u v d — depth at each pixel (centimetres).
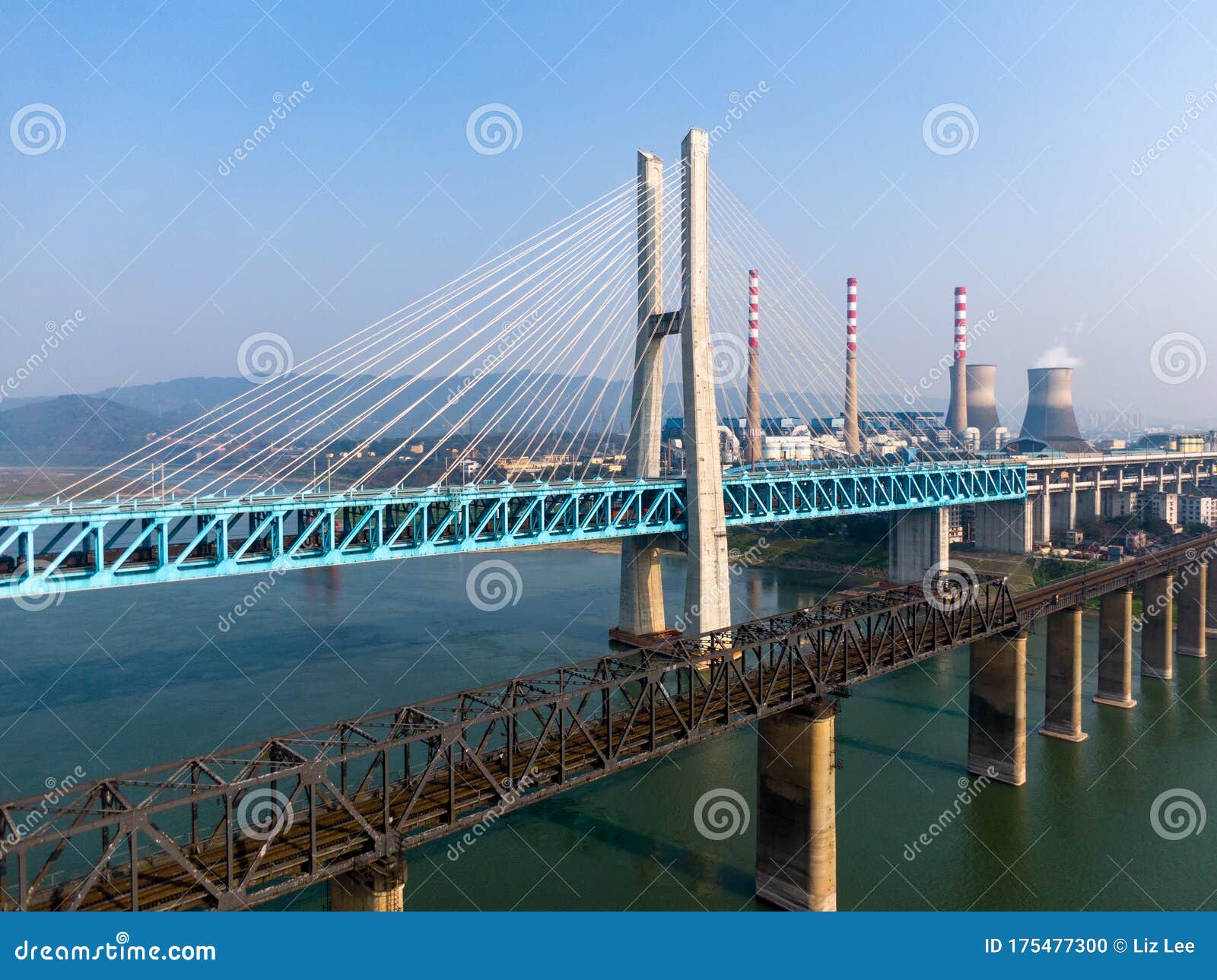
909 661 5762
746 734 7581
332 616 11962
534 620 11894
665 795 6297
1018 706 6450
